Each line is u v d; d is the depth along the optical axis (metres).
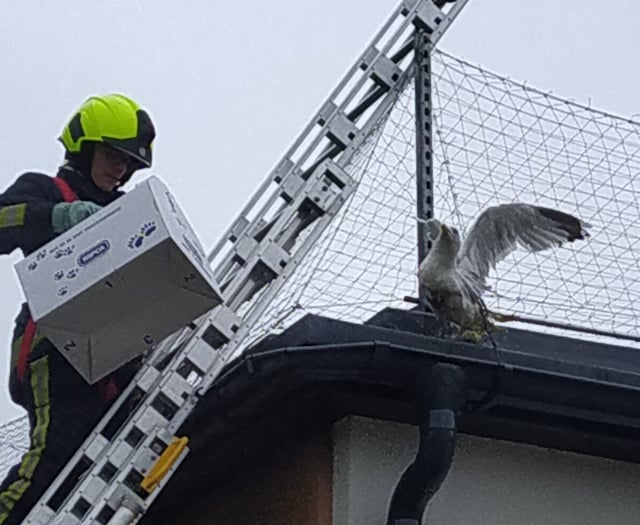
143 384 5.51
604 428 5.83
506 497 5.86
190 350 5.46
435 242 5.52
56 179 5.91
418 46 6.46
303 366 5.27
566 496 5.98
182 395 5.42
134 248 4.94
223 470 6.21
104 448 5.32
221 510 6.34
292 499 5.74
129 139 5.99
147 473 5.27
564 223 5.78
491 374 5.39
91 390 5.67
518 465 5.95
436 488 5.27
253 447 5.94
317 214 5.86
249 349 5.70
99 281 4.97
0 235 5.63
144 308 5.12
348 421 5.64
